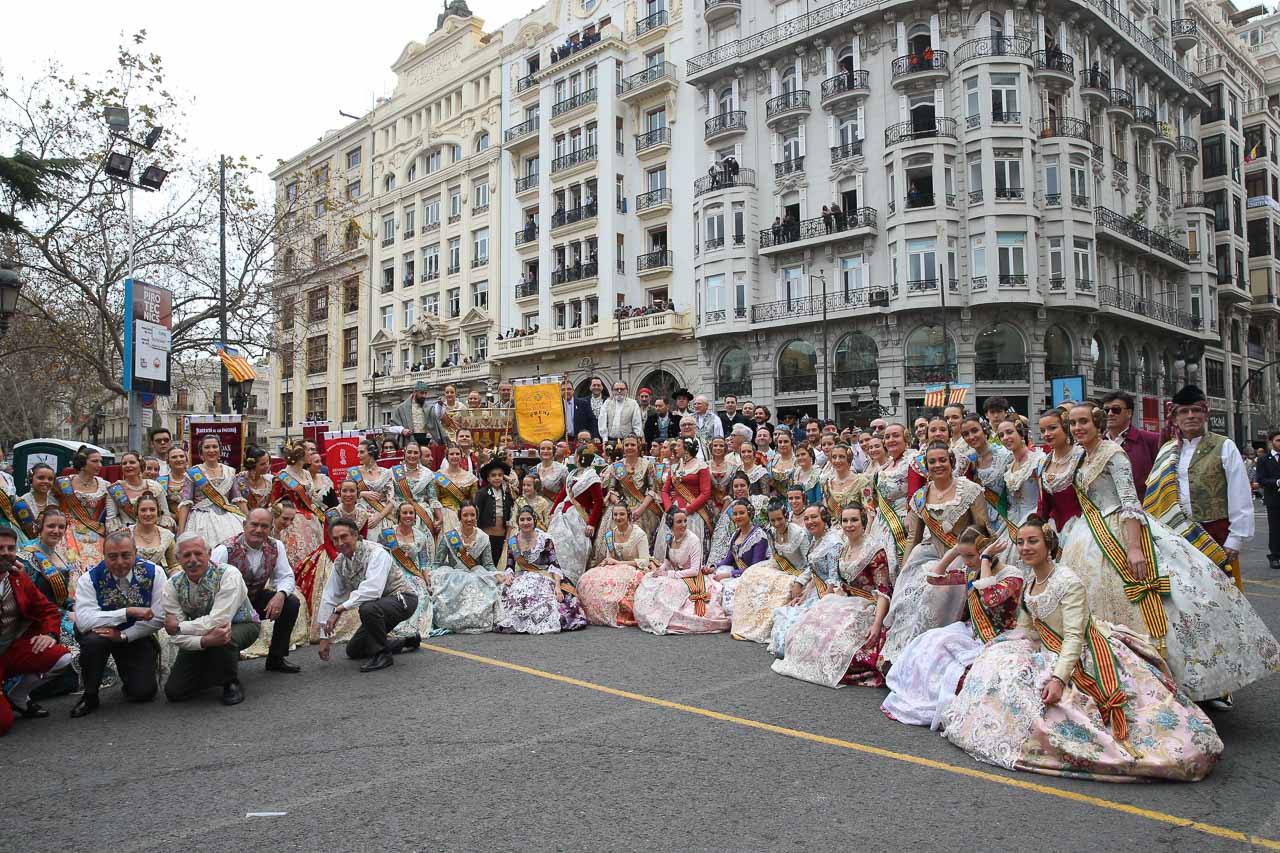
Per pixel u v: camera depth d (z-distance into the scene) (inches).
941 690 206.1
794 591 297.9
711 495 392.5
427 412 515.2
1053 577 189.3
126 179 752.3
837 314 1237.7
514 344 1617.9
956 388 994.7
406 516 334.0
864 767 180.1
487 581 348.5
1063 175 1182.3
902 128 1199.6
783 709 225.1
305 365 2003.0
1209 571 197.9
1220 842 141.9
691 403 520.7
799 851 140.3
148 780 179.3
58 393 1323.8
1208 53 1748.3
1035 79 1198.3
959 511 238.2
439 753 193.0
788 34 1312.7
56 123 810.2
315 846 144.6
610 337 1448.1
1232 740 194.7
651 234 1497.3
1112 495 207.2
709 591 343.3
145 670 245.0
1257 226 1803.6
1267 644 195.2
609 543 381.7
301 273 1058.1
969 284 1165.1
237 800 166.9
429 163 1902.1
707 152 1411.2
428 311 1881.2
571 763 184.9
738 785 170.6
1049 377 1197.1
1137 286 1403.8
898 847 141.3
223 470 336.8
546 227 1601.9
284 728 215.5
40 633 230.1
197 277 926.4
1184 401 244.1
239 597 241.8
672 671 268.8
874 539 268.5
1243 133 1811.0
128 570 243.9
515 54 1704.0
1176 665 189.9
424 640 324.5
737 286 1332.4
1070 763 172.7
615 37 1505.9
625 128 1509.6
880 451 352.5
